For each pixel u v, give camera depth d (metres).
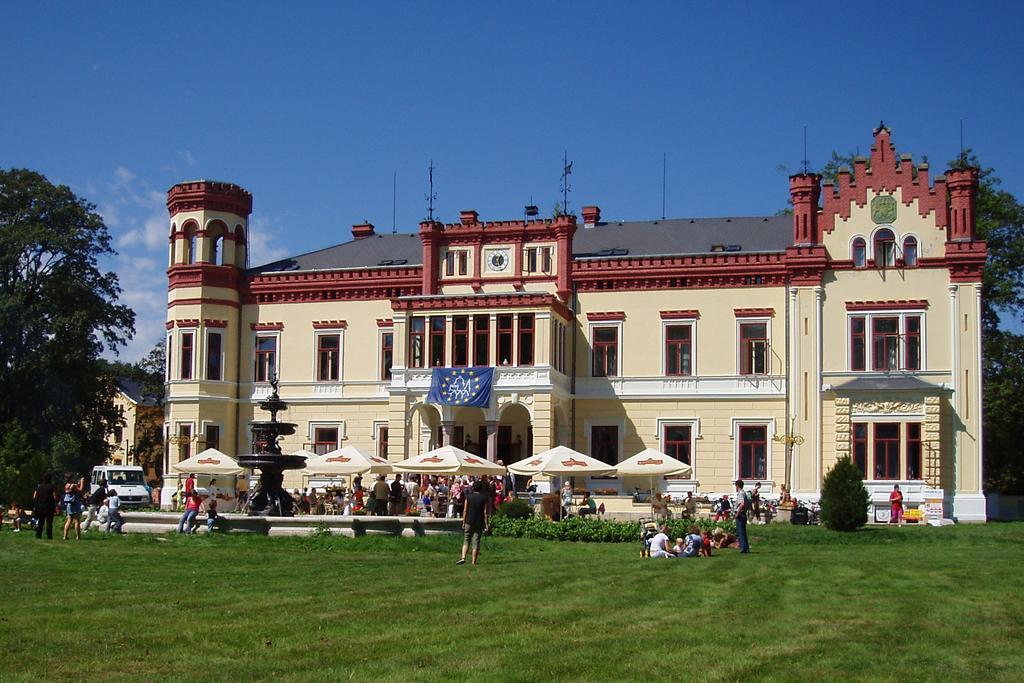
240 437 62.59
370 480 59.53
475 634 17.23
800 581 24.97
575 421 58.16
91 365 73.06
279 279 62.84
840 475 42.31
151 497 65.12
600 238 62.00
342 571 26.56
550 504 45.56
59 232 71.19
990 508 63.94
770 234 59.19
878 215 54.97
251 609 19.58
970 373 53.06
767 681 14.30
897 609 20.33
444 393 55.03
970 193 53.97
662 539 32.06
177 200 62.91
